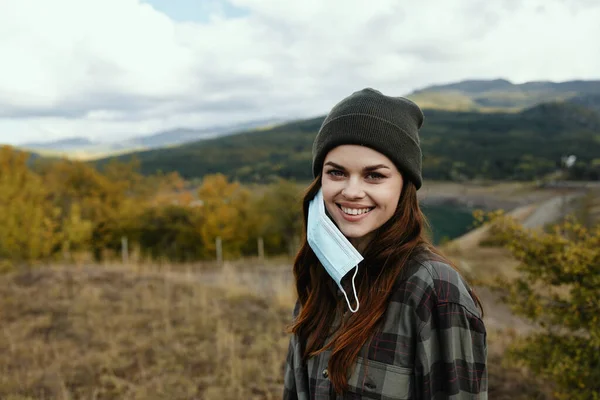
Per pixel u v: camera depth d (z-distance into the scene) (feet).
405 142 3.34
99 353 15.53
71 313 19.79
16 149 54.95
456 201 284.20
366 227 3.42
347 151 3.35
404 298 3.19
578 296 11.07
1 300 21.18
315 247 3.59
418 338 3.08
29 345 16.38
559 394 11.64
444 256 3.45
